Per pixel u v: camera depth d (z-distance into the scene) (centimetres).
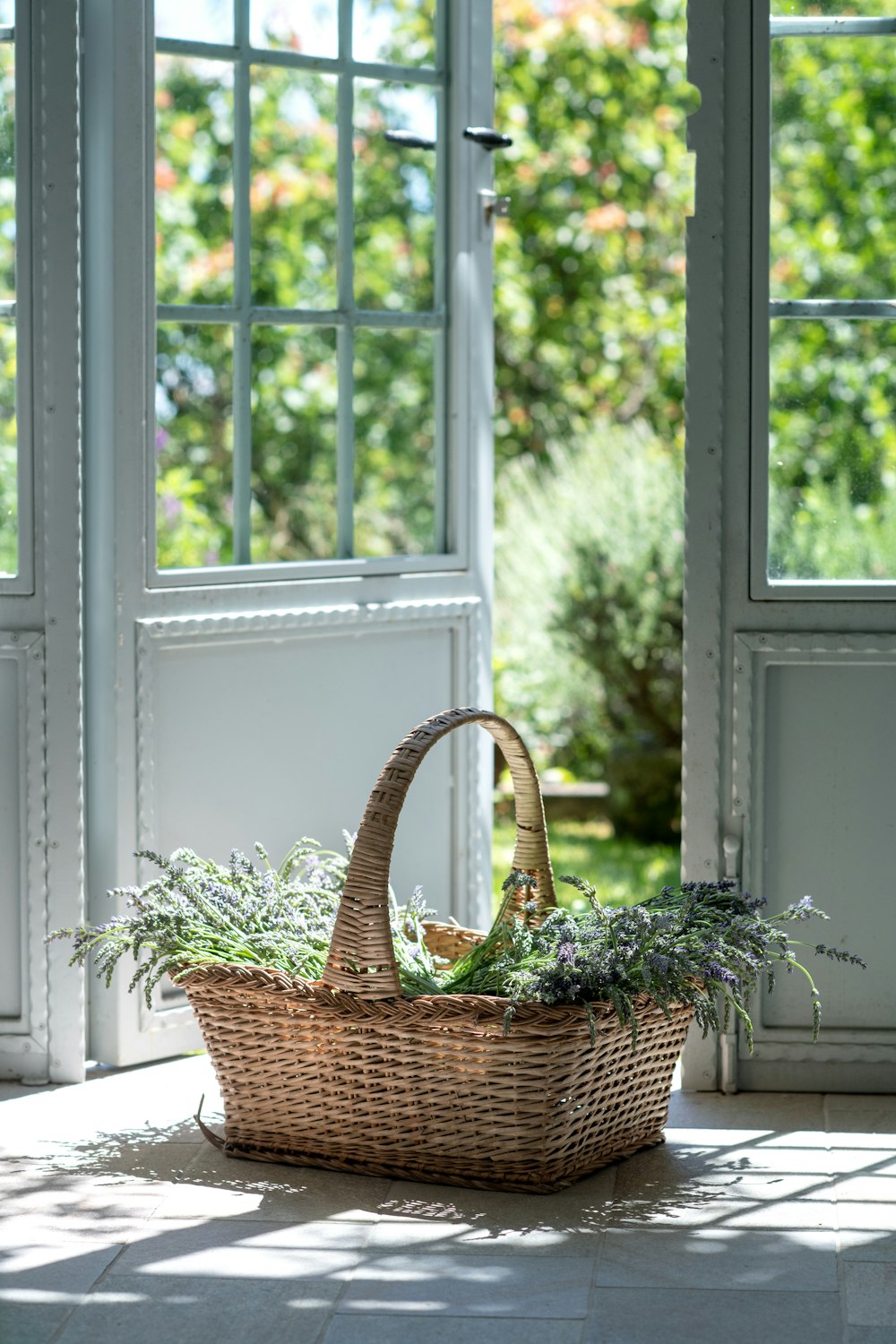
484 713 276
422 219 356
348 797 350
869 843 310
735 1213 252
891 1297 223
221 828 333
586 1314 219
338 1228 246
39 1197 259
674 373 768
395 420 362
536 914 288
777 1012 312
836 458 310
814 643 306
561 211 778
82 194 318
